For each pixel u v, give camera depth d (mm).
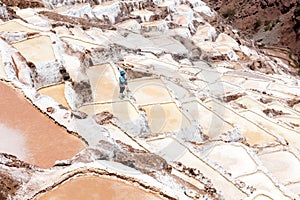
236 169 23172
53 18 43281
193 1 73562
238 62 57281
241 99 37125
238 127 28156
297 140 29562
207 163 21547
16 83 21000
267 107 35938
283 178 24453
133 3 62344
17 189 14070
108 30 47219
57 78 26500
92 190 14352
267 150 26969
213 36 65375
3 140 17141
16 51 26016
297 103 40688
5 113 18812
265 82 45438
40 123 18328
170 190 14656
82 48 31156
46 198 13914
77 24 44469
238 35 81562
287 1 94625
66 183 14578
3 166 14875
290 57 86000
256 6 99500
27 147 16844
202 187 18562
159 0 66750
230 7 104312
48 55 27406
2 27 31078
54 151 16688
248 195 19203
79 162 15477
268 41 92812
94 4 58938
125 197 14188
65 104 24297
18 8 44281
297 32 90312
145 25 58406
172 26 61188
